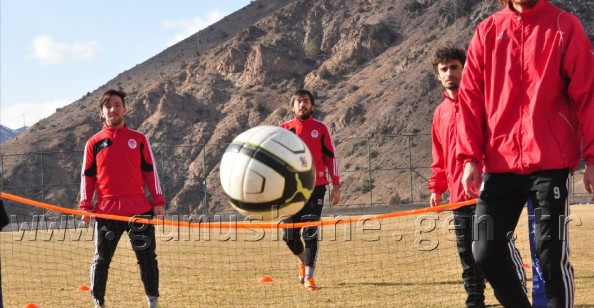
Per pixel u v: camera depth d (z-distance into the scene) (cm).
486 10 7406
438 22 7800
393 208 2648
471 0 7719
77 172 4941
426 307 648
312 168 458
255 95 7606
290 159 442
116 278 905
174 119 7381
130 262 1073
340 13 8894
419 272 866
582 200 2545
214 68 8381
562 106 405
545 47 402
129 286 838
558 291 398
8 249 1341
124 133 677
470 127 423
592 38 6438
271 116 7112
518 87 407
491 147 415
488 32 422
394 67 7262
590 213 1828
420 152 4681
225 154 454
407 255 1036
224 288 795
